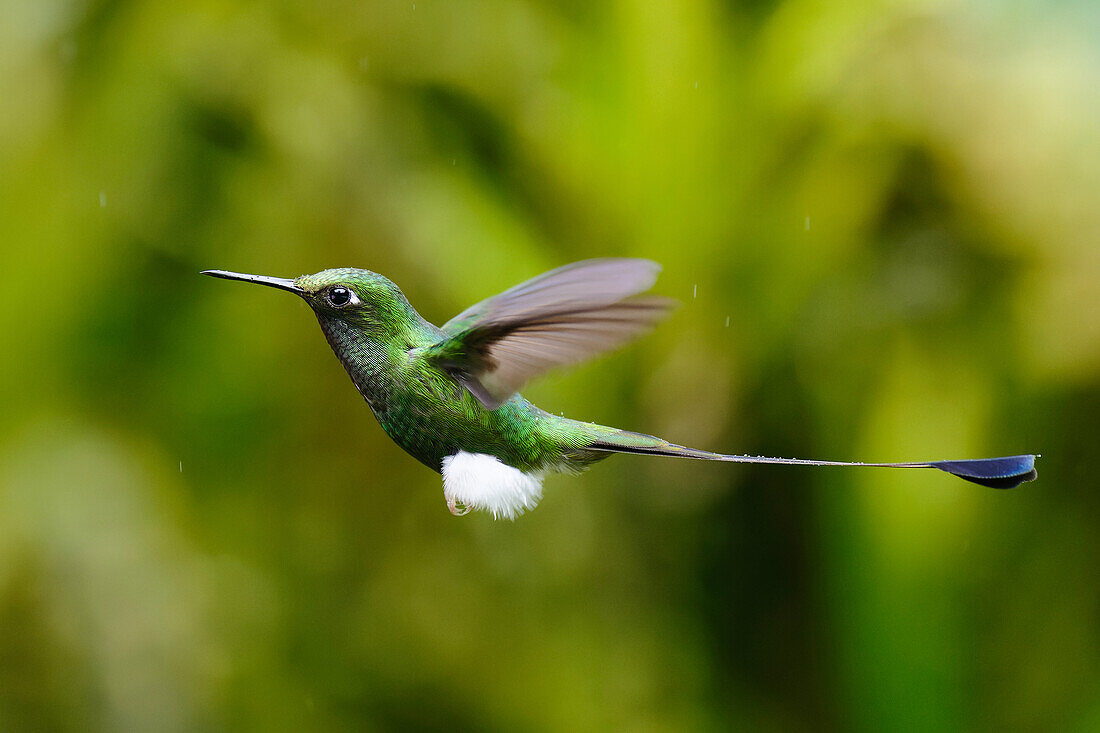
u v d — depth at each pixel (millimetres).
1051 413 2303
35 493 2123
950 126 2242
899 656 2365
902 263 2348
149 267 2230
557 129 2350
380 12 2279
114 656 2084
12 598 2043
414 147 2281
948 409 2326
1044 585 2361
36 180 2178
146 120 2195
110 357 2238
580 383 2322
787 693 2490
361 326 1699
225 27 2225
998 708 2357
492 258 2256
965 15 2328
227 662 2191
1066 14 2301
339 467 2357
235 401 2291
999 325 2289
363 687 2377
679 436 2371
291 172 2211
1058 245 2205
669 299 1671
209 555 2252
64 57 2203
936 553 2357
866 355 2357
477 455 1704
